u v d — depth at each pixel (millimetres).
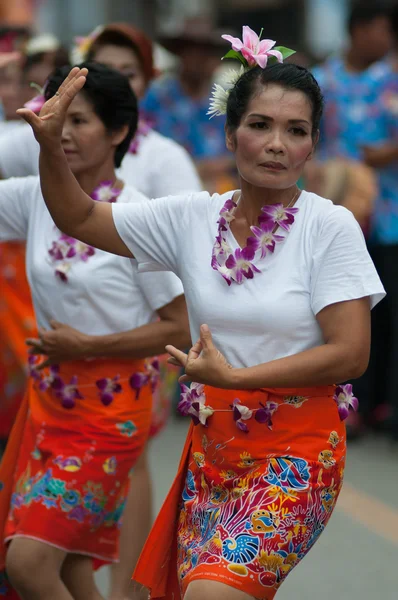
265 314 7672
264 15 37062
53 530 9406
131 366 9844
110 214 8164
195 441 8211
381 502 15406
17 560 9359
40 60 14578
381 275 18531
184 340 9719
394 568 12914
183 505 8320
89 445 9641
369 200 17656
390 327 19297
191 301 7984
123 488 9969
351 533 14133
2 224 10070
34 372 9914
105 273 9562
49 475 9539
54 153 7770
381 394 19484
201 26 20859
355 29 18562
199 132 20781
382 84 18562
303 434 7848
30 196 9922
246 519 7660
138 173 12250
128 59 13281
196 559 7824
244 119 7723
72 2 44094
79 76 7668
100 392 9695
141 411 9938
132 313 9703
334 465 7906
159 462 17000
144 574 8336
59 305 9688
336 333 7625
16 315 15312
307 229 7750
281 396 7867
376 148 18203
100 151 9773
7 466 10125
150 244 8188
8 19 33312
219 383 7512
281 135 7648
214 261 7820
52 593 9414
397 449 18344
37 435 9812
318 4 36562
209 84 21000
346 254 7637
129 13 43062
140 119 12656
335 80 18672
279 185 7707
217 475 8023
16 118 15172
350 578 12555
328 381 7660
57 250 9625
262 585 7547
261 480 7781
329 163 17719
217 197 8133
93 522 9656
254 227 7742
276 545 7586
